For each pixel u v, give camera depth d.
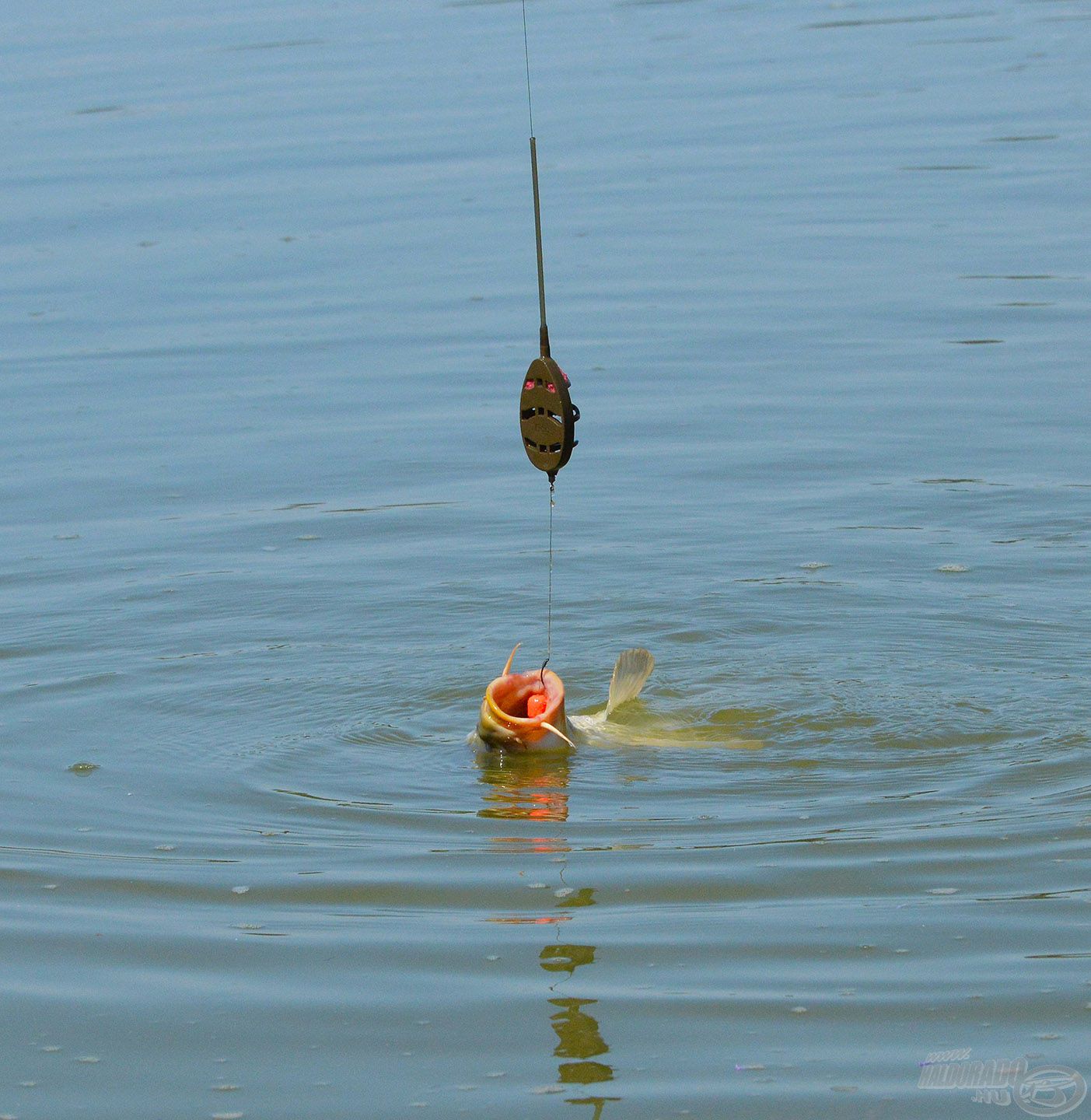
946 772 22.61
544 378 21.16
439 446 38.91
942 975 17.28
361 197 61.22
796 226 55.41
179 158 67.31
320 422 40.78
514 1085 15.74
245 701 25.94
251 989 17.50
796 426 39.09
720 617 28.97
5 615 29.84
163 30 98.25
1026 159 61.69
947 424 38.84
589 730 24.48
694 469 36.78
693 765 23.19
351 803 22.16
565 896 19.25
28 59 89.69
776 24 92.56
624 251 53.75
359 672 27.02
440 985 17.48
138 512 35.41
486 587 30.73
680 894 19.22
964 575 30.50
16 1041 16.70
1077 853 19.86
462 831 21.14
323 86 79.81
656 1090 15.58
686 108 72.38
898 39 86.69
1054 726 23.98
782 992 17.08
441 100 75.81
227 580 31.41
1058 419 38.81
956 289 48.56
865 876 19.48
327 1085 15.87
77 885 19.88
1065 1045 16.05
